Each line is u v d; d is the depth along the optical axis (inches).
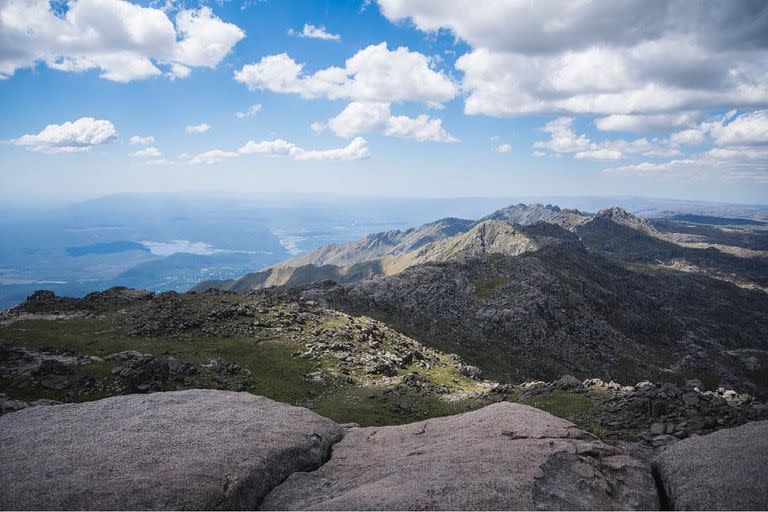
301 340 2568.9
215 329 2518.5
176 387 1759.4
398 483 513.7
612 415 1266.0
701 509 472.4
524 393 1897.1
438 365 2967.5
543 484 502.6
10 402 1256.2
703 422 1061.1
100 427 674.2
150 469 553.0
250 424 700.0
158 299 2871.6
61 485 511.8
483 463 539.5
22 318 2412.6
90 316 2501.2
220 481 546.6
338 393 2033.7
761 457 525.7
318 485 582.6
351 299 5216.5
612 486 532.1
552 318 6279.5
